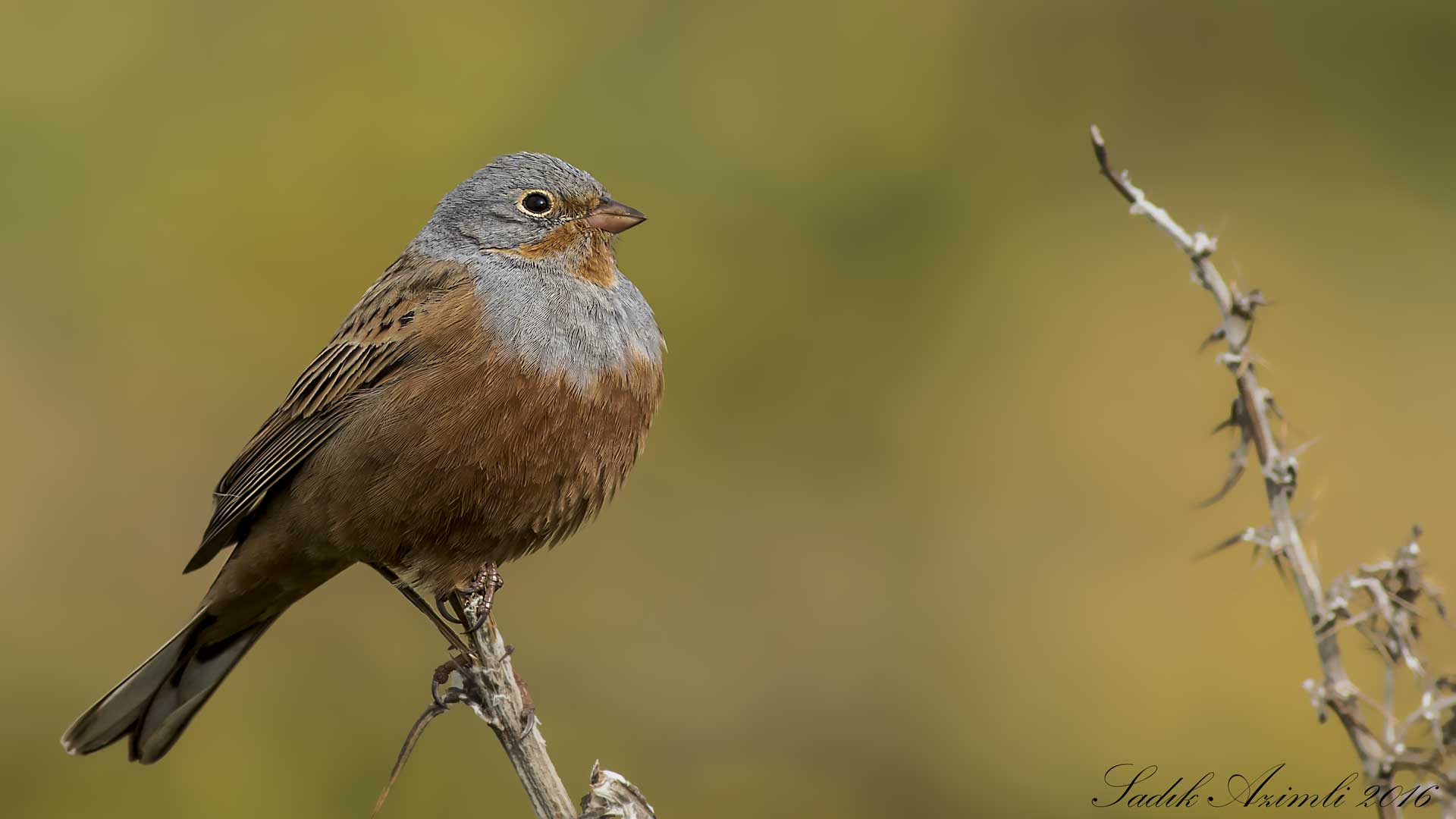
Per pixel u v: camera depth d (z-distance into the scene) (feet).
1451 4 48.88
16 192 43.88
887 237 47.34
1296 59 49.62
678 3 49.01
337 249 44.47
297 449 26.76
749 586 42.24
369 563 27.30
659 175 46.78
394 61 47.01
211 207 44.55
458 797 37.22
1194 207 48.19
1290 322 44.93
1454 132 48.49
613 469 26.81
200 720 37.19
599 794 20.71
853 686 41.11
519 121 46.70
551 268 27.40
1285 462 16.44
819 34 49.01
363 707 37.99
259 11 47.26
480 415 25.58
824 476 44.16
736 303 45.55
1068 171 48.88
